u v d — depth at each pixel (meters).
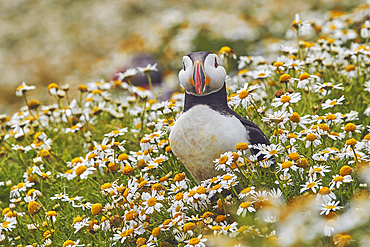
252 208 4.39
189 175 6.03
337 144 6.36
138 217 5.21
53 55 28.44
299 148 5.65
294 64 6.53
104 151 6.18
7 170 8.32
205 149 4.94
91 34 30.06
